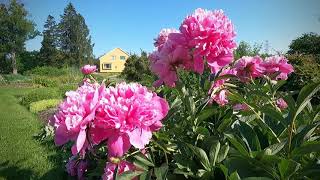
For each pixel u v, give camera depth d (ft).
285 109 7.16
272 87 6.66
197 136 5.77
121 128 4.17
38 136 26.45
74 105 4.20
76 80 119.55
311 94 4.40
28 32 204.54
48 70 159.74
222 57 5.25
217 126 6.27
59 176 15.46
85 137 4.20
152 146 5.63
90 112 4.17
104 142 4.76
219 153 5.10
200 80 6.45
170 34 5.54
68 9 238.68
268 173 4.42
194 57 5.26
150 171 5.07
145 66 58.95
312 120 5.44
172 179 5.33
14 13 198.80
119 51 221.66
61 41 234.58
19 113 44.80
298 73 31.63
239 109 6.83
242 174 4.47
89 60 241.96
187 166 5.22
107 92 4.43
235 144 4.74
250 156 4.58
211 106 6.37
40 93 55.93
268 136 5.51
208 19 5.17
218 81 6.33
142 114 4.26
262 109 4.98
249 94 6.61
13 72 205.26
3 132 29.66
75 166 9.55
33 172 17.47
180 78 6.17
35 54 229.45
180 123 6.28
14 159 20.61
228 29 5.15
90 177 8.34
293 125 5.00
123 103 4.26
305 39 71.82
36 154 21.22
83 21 241.76
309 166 4.43
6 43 201.16
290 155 4.46
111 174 5.58
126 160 5.26
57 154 19.80
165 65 5.57
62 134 4.36
